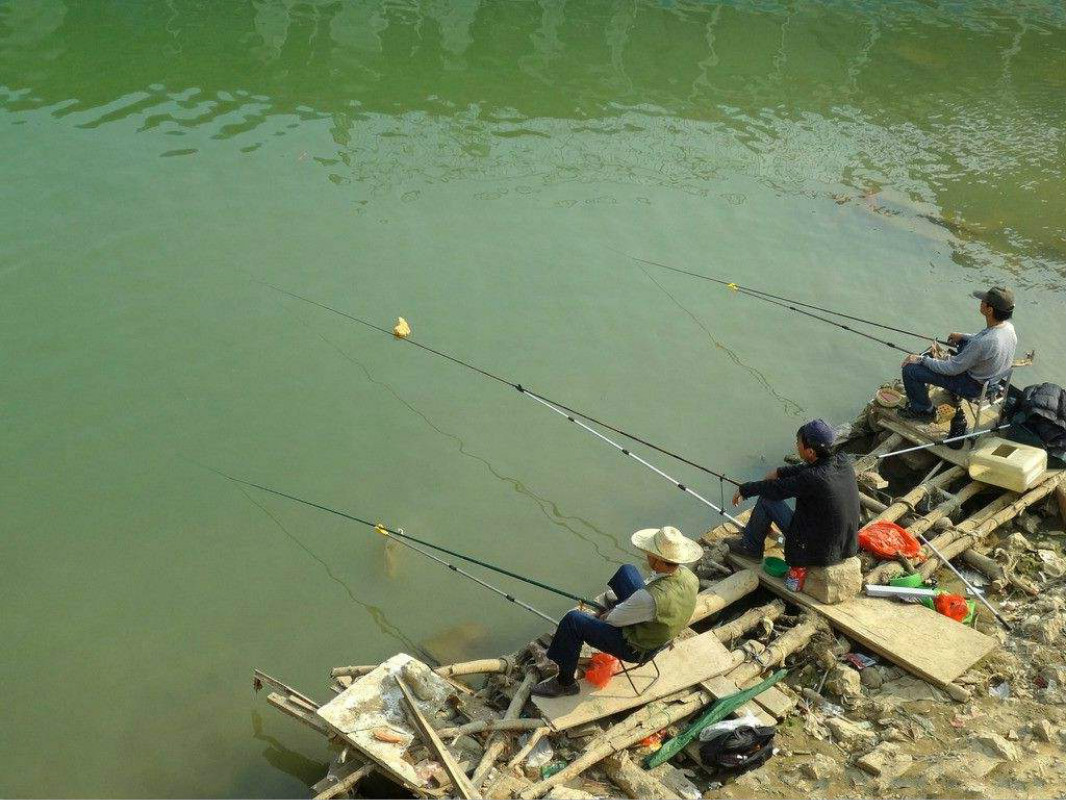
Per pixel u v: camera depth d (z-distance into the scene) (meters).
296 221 12.98
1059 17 22.81
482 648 7.74
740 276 12.69
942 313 12.13
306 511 8.92
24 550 8.34
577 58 18.73
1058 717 6.40
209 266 11.94
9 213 12.46
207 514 8.82
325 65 17.47
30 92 15.55
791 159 15.81
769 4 22.41
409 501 9.12
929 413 9.35
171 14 18.89
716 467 9.69
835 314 11.24
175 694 7.27
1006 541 8.35
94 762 6.79
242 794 6.58
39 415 9.65
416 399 10.30
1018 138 17.03
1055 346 11.52
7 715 7.07
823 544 7.11
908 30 21.55
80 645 7.60
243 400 10.07
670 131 16.36
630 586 6.49
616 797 6.05
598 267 12.64
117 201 12.96
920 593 7.41
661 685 6.56
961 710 6.55
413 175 14.35
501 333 11.29
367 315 11.38
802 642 7.05
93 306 11.11
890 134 16.94
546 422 10.15
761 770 6.24
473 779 5.94
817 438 6.89
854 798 5.95
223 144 14.61
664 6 21.72
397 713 6.28
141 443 9.47
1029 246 13.75
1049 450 8.74
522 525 8.95
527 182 14.49
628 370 10.91
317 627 7.86
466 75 17.62
